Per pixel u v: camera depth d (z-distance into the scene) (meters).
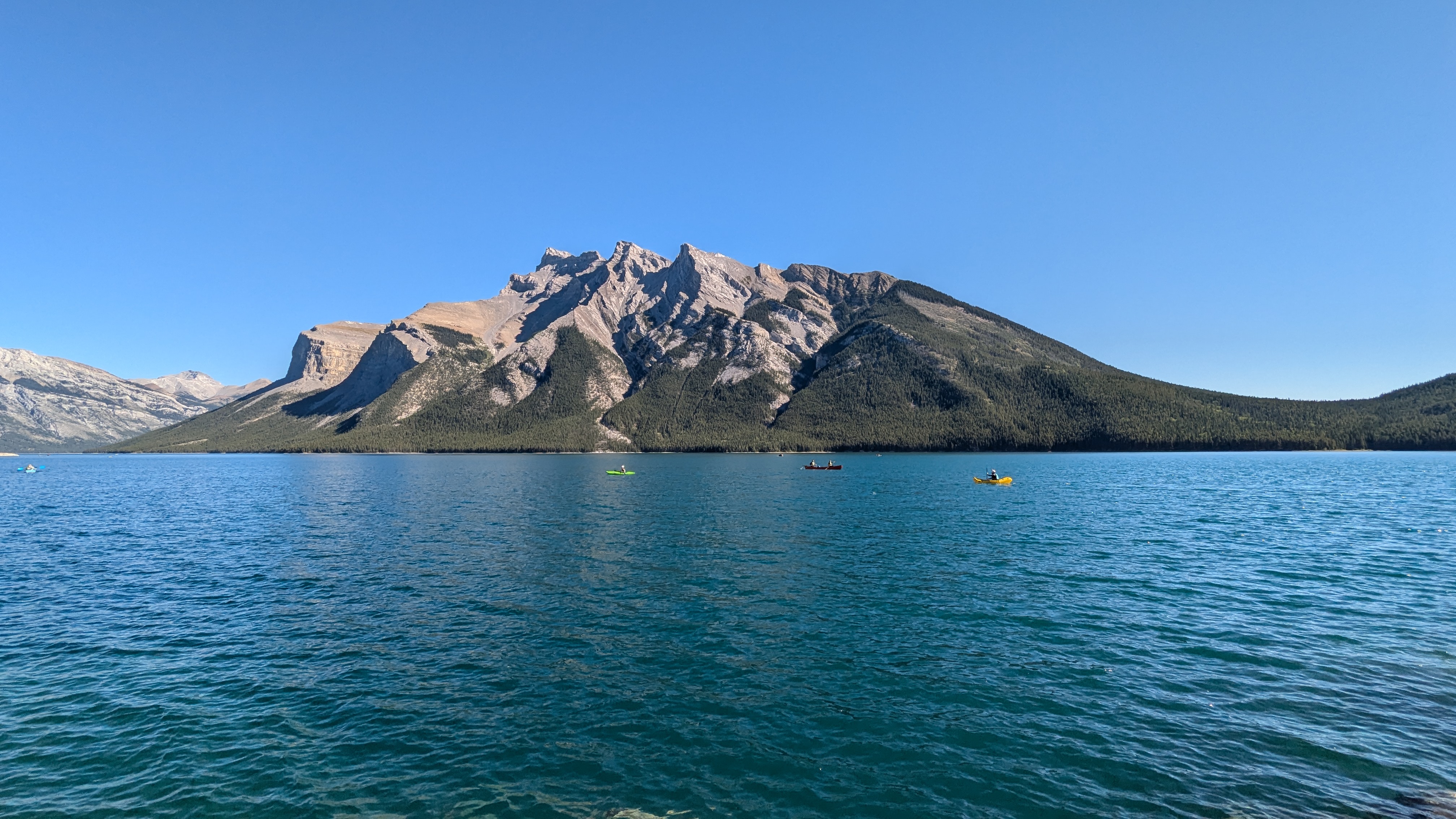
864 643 26.31
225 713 20.30
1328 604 31.27
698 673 23.28
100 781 16.48
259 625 28.98
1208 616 29.41
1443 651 24.56
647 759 17.55
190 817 15.05
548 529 57.31
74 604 32.47
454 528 58.31
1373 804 15.15
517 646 26.17
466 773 16.89
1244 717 19.44
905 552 45.06
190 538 53.03
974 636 27.02
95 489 109.31
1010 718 19.69
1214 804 15.24
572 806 15.49
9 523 64.00
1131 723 19.23
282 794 15.98
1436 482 104.75
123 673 23.41
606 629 28.20
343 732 19.06
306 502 84.31
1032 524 59.03
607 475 141.50
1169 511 68.25
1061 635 27.06
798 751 17.95
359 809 15.36
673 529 57.09
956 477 127.06
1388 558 42.16
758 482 115.19
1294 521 59.38
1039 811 15.11
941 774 16.73
